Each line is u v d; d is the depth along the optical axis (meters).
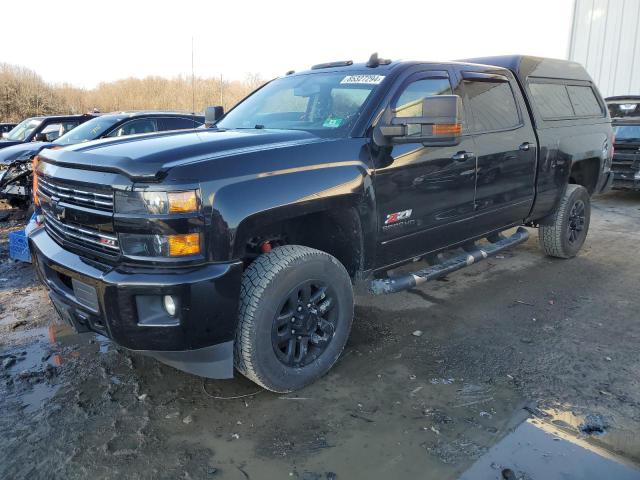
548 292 4.96
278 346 3.14
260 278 2.98
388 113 3.66
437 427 2.90
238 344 2.99
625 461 2.62
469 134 4.29
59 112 29.30
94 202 2.82
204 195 2.68
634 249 6.45
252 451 2.70
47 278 3.28
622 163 9.38
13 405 3.08
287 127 3.87
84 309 2.90
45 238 3.37
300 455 2.67
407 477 2.51
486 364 3.59
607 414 3.02
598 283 5.20
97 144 3.28
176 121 9.86
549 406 3.09
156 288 2.63
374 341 3.94
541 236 5.85
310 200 3.09
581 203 5.93
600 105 6.30
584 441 2.78
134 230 2.67
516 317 4.38
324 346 3.38
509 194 4.78
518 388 3.29
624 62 14.77
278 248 3.16
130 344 2.76
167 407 3.08
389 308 4.57
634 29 14.48
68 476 2.51
